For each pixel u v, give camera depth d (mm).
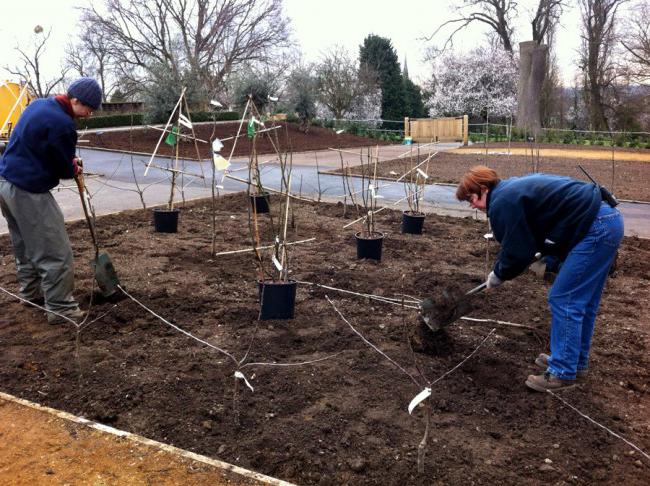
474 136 28188
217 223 7820
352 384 3438
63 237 4188
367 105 34031
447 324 3771
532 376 3461
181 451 2736
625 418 3215
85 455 2721
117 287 4641
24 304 4652
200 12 33844
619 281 5668
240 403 3199
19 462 2672
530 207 3215
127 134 20984
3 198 4059
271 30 35031
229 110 27672
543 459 2805
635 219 8922
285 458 2750
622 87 32594
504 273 3412
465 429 3023
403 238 7184
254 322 4320
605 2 32375
